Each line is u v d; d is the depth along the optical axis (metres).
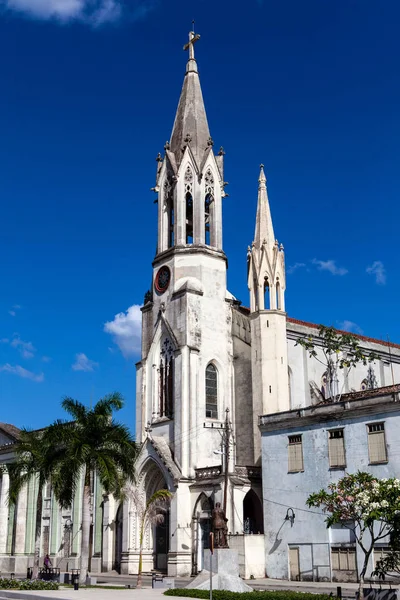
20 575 69.38
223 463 60.62
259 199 74.81
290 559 52.75
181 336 68.75
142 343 74.31
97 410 52.62
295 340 75.88
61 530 77.12
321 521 51.28
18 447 57.19
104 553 68.19
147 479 66.25
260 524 60.62
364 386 81.62
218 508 46.00
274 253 71.69
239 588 39.91
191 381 66.81
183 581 53.84
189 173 75.38
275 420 56.25
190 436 65.00
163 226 75.75
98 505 72.88
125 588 47.44
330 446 52.25
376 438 49.69
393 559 36.94
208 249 72.88
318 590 43.41
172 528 61.19
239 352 71.75
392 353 87.50
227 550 41.41
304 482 53.25
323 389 77.06
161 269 73.62
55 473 50.88
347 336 80.00
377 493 35.78
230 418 68.81
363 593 35.44
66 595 39.34
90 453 51.12
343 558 49.50
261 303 70.00
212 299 71.56
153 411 69.69
